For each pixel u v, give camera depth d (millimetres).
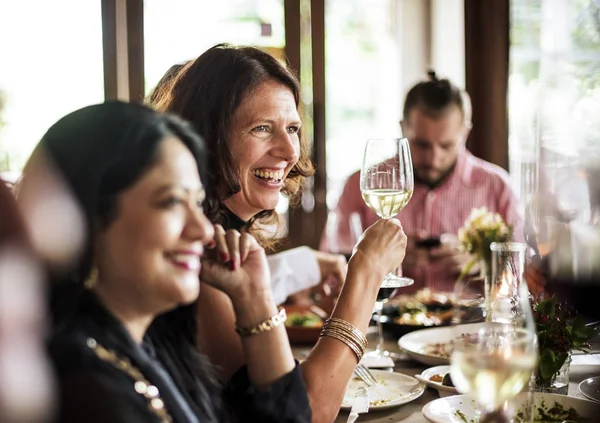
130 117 1182
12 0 3572
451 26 4434
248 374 1496
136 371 1136
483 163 3770
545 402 1609
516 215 3666
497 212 3684
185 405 1236
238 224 1960
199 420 1317
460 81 4398
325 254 2525
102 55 3322
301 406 1479
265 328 1482
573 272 2391
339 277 2486
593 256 2432
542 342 1724
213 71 1895
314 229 4215
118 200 1153
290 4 4008
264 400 1466
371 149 1906
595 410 1573
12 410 548
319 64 4168
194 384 1360
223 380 1551
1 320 560
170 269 1185
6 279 575
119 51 3334
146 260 1165
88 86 3611
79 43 3586
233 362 1612
